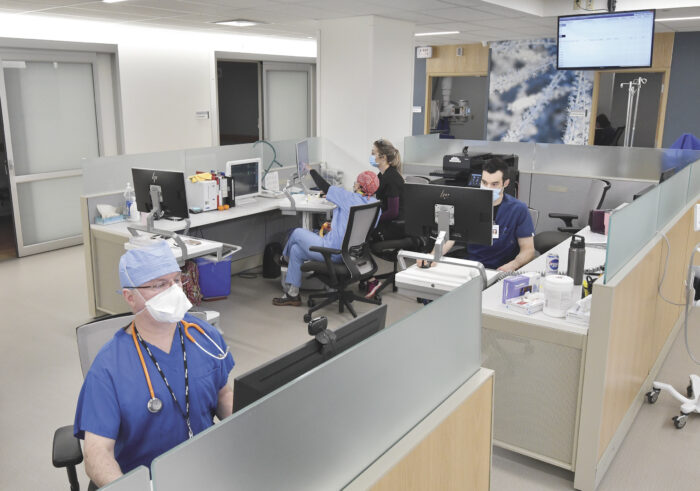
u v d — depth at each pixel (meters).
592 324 2.38
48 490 2.58
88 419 1.52
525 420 2.65
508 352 2.62
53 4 5.30
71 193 6.66
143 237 3.90
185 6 5.44
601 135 9.34
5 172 6.07
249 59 8.82
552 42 8.88
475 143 6.57
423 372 1.58
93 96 6.88
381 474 1.37
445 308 1.67
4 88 5.87
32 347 4.01
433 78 11.46
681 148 5.80
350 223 4.18
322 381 1.22
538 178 6.11
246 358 3.85
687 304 3.18
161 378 1.61
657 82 9.81
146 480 0.93
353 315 4.56
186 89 8.06
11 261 6.05
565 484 2.62
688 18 6.59
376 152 5.18
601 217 3.90
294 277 4.74
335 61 6.46
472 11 5.84
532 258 3.51
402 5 5.43
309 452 1.21
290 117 9.74
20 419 3.14
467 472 1.83
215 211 4.95
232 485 1.05
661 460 2.78
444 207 2.74
